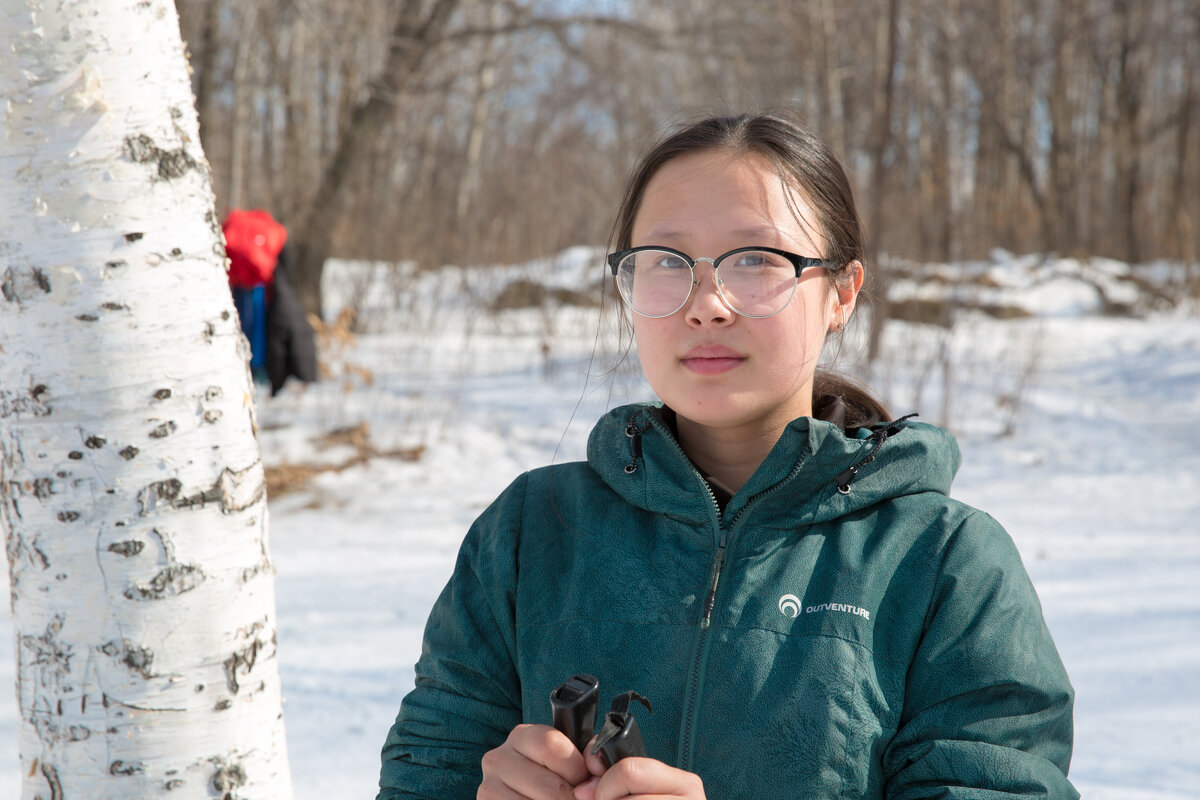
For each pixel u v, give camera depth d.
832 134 13.45
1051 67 27.36
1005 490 7.26
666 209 1.25
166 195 1.20
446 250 12.98
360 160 12.49
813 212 1.26
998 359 12.00
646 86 23.89
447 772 1.27
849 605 1.17
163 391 1.18
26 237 1.15
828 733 1.11
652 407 1.33
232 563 1.22
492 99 21.08
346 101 13.57
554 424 8.73
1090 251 25.69
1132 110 25.84
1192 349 13.21
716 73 17.47
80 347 1.15
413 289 12.05
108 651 1.16
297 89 15.59
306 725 3.24
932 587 1.18
